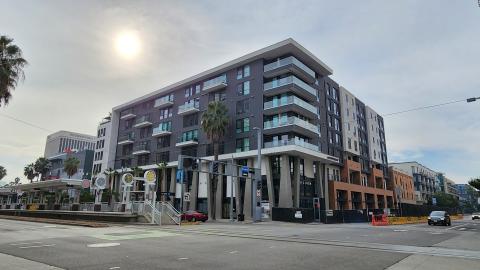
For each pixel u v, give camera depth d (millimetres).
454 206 116875
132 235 16672
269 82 50875
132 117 75312
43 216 42469
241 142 51156
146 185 30359
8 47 30266
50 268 8086
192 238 15797
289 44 48281
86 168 102812
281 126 46969
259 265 8820
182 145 58938
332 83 64875
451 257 10508
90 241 13648
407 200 92750
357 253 11156
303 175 50344
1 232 17562
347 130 66062
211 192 53281
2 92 29453
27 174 111750
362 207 63375
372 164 76625
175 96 65062
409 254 11117
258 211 38500
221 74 57531
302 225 33188
